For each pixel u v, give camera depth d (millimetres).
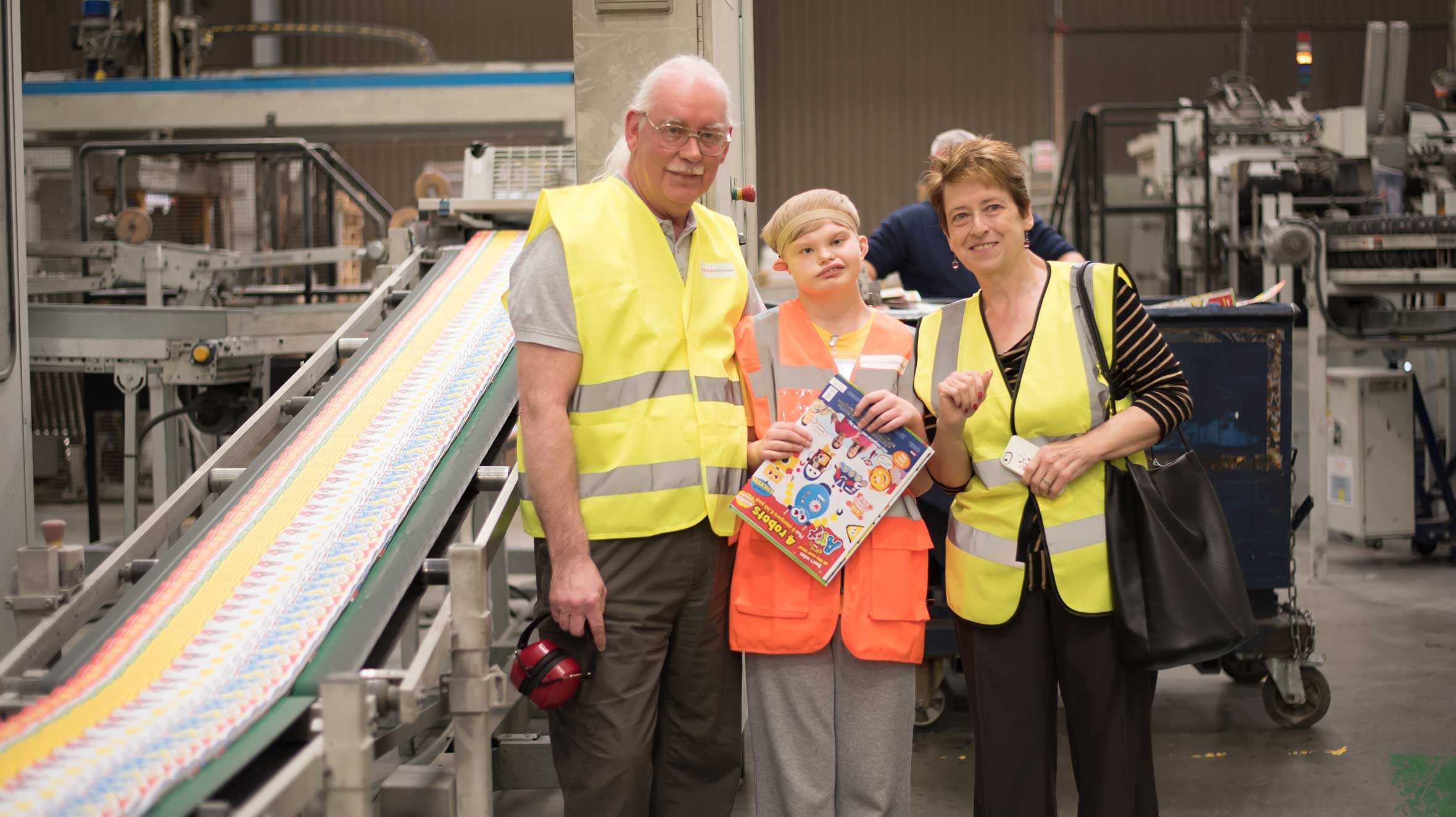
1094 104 11750
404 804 1688
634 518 1814
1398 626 4246
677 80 1814
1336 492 5520
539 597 1934
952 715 3379
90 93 6773
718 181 2768
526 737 2557
